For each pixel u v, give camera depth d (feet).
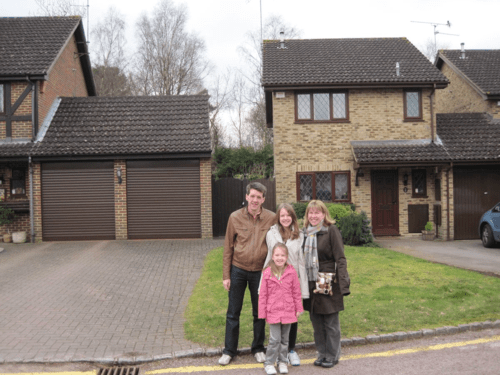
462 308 20.58
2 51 47.73
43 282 27.17
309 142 49.49
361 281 25.91
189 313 21.20
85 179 44.75
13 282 27.14
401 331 17.99
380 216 49.70
